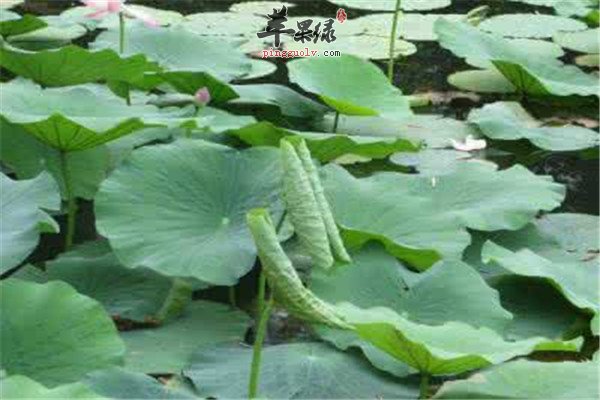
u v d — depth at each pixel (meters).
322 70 8.05
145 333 6.42
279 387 6.13
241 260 6.45
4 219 6.52
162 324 6.49
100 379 5.97
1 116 6.80
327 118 8.29
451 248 6.75
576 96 8.86
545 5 11.12
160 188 6.68
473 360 5.91
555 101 8.83
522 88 8.78
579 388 6.00
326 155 7.46
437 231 6.82
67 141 6.91
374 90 8.05
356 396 6.13
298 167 5.85
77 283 6.60
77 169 7.25
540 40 9.95
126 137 7.53
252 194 6.71
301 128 8.16
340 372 6.20
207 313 6.58
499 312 6.41
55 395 5.64
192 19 10.19
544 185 7.21
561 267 6.75
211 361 6.26
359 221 6.83
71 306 6.09
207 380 6.16
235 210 6.67
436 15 10.68
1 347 6.01
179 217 6.61
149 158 6.74
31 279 6.61
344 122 8.25
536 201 7.09
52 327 6.06
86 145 6.96
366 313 6.07
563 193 7.21
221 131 7.14
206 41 8.61
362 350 6.27
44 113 7.02
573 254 7.10
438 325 6.38
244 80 8.85
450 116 8.55
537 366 6.11
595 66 9.32
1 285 6.11
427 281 6.52
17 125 7.14
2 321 6.05
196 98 7.35
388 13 10.72
